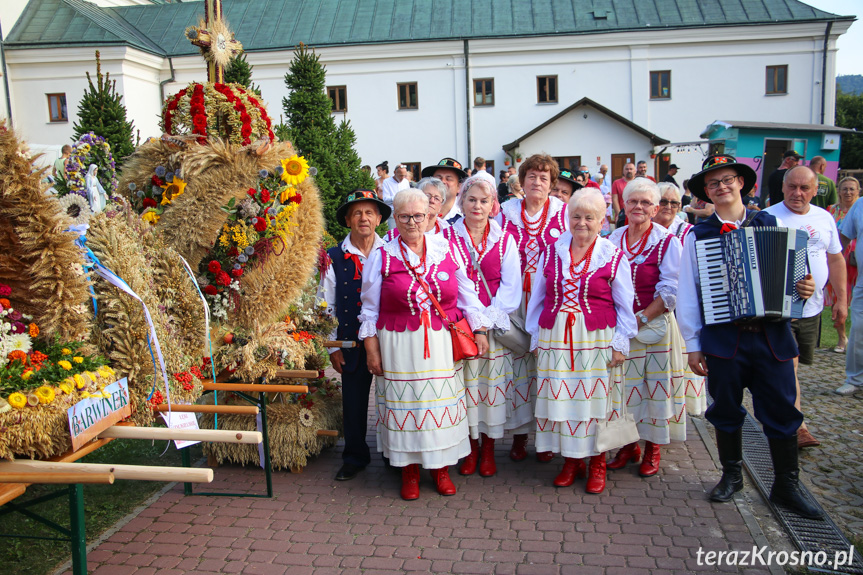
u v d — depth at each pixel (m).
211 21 4.52
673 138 25.14
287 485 4.59
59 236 2.89
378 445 4.48
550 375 4.28
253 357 4.09
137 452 5.18
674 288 4.38
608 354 4.25
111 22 25.86
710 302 3.84
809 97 24.70
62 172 4.05
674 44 24.77
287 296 4.33
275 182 4.14
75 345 3.00
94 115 9.70
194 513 4.18
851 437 5.09
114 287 3.26
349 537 3.82
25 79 23.73
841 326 7.76
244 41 26.06
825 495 4.14
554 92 25.23
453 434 4.21
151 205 4.13
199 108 4.12
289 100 11.42
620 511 4.05
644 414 4.58
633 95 25.03
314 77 11.30
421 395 4.12
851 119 37.56
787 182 5.04
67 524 4.05
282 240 4.23
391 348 4.16
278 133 10.49
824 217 5.12
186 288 3.83
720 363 3.90
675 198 4.84
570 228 4.29
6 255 2.90
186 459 4.64
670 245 4.47
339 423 5.15
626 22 25.28
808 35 24.33
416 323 4.12
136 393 3.24
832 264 5.25
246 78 10.30
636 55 24.84
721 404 4.00
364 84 25.50
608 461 4.92
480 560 3.53
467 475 4.70
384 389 4.29
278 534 3.88
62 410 2.70
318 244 4.55
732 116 24.98
